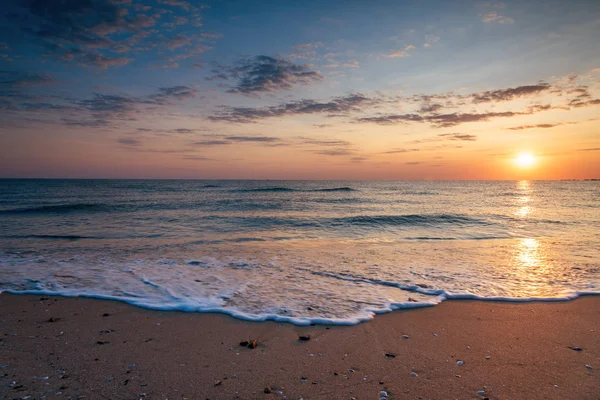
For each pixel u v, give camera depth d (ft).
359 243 39.83
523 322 16.55
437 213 73.00
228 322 16.39
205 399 10.09
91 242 39.22
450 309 18.28
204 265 28.07
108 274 25.02
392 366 12.26
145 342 14.15
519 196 148.36
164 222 57.21
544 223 58.90
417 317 17.13
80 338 14.47
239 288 21.75
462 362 12.57
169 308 18.13
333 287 22.06
